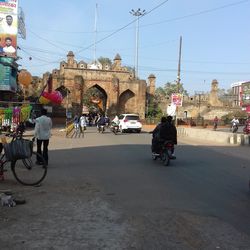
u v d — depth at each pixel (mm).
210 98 72062
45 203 8500
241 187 11000
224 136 28359
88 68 62250
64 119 58656
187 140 30047
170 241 6246
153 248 5910
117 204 8555
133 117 40375
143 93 63312
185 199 9250
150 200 9023
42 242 6082
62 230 6688
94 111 72062
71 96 61469
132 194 9633
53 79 61000
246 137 25828
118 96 62688
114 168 13977
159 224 7152
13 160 10562
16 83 38344
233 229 6973
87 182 11078
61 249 5805
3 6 30547
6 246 5887
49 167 13789
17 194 9297
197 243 6184
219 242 6262
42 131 13594
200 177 12516
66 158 16500
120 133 38438
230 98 77875
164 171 13602
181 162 16281
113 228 6855
